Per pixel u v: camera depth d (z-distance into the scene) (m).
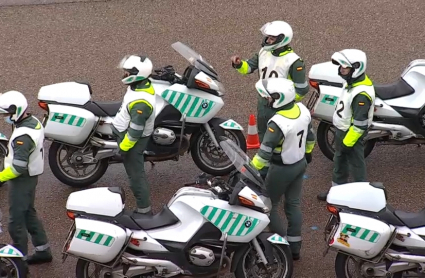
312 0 52.19
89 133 32.97
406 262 26.55
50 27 48.97
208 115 33.38
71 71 44.12
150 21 49.59
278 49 33.44
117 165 36.59
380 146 38.12
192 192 26.84
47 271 29.47
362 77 30.55
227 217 26.47
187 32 48.38
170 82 33.56
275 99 28.05
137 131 29.55
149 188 34.81
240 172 26.55
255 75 43.72
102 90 42.25
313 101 35.44
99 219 26.03
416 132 34.75
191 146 34.38
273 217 29.44
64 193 34.31
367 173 36.00
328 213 33.19
